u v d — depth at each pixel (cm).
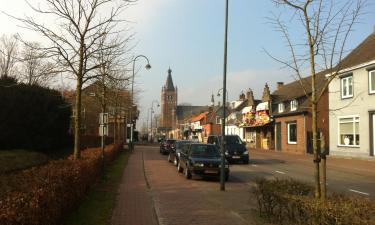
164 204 1236
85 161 1349
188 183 1817
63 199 857
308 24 862
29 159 2605
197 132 10381
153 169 2483
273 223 908
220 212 1108
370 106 2906
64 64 1523
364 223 598
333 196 812
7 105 3098
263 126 5350
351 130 3138
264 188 944
